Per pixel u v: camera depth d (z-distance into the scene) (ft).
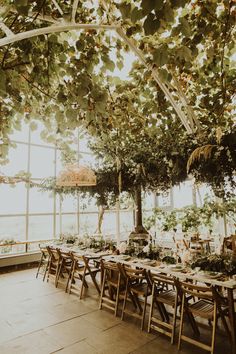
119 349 10.43
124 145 16.89
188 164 11.80
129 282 13.57
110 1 9.46
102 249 18.94
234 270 12.02
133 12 5.08
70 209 31.12
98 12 10.18
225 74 12.80
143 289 13.00
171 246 25.27
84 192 20.34
